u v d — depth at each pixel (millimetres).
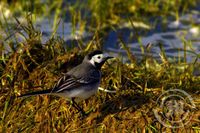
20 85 12430
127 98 12008
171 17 18609
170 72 13539
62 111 11836
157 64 13922
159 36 17344
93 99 11969
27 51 12891
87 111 11820
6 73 12617
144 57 14578
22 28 14070
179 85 12680
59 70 12688
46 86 12305
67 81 11148
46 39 14219
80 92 11258
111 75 12422
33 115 11891
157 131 11344
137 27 17734
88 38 16547
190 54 15938
